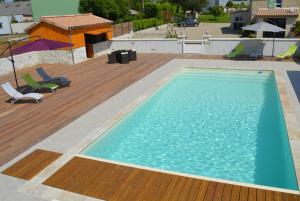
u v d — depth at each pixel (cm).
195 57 2206
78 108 1246
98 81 1659
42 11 4388
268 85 1565
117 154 950
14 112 1243
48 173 765
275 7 3734
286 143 903
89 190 691
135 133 1095
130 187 695
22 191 701
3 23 6712
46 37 2172
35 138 984
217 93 1489
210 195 652
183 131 1100
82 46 2241
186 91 1541
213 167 866
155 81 1591
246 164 873
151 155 942
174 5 6944
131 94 1389
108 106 1247
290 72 1642
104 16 5106
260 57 2072
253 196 640
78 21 2266
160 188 686
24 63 2128
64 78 1644
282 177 808
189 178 716
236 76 1748
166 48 2430
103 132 990
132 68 1938
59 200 662
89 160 820
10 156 873
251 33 3581
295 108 1109
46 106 1295
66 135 993
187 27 5519
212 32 4456
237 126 1121
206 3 7988
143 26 4828
